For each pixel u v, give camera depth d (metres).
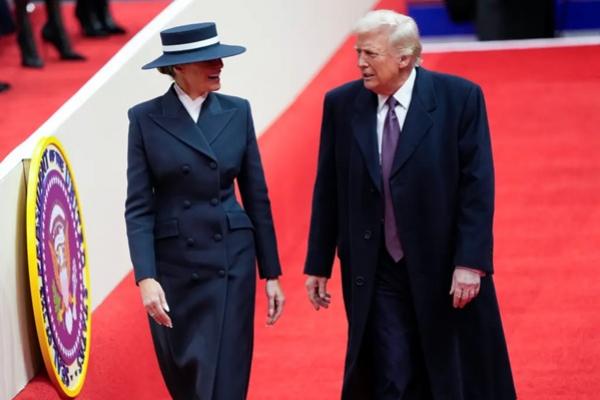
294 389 20.44
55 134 18.56
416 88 16.06
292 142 27.62
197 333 16.30
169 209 16.39
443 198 16.11
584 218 25.98
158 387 20.16
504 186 27.31
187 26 16.27
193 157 16.20
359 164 16.17
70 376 17.27
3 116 26.72
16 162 16.86
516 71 32.53
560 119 29.92
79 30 35.59
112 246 20.61
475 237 15.88
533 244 25.09
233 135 16.47
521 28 37.81
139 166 16.36
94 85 20.45
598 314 22.42
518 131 29.53
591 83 31.55
